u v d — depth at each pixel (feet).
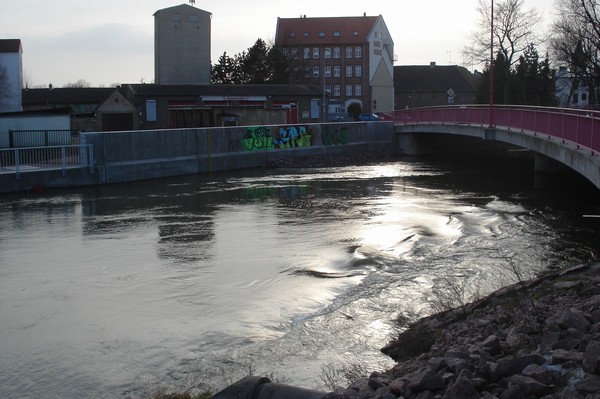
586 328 26.17
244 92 246.47
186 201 96.84
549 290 35.65
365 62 396.16
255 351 35.88
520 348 26.07
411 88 422.41
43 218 81.92
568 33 234.17
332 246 63.82
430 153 204.44
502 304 35.37
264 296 47.06
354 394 23.03
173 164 133.69
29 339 39.01
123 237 69.46
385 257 58.29
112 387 32.12
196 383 31.91
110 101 202.39
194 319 42.27
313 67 399.44
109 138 120.06
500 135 129.49
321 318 41.09
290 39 388.78
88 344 38.06
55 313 43.98
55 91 249.96
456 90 418.72
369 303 44.01
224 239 67.82
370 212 85.56
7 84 225.56
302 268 55.06
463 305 37.73
